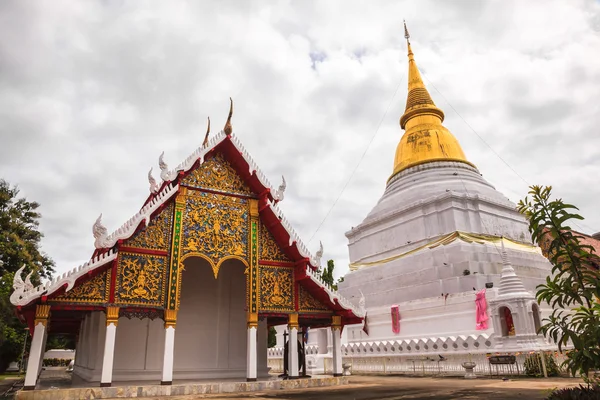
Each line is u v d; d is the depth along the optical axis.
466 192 30.02
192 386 12.80
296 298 15.55
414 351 22.73
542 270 26.36
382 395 11.48
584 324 7.00
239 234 15.24
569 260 7.24
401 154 36.91
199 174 15.12
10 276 32.94
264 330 18.09
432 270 25.75
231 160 15.91
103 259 12.56
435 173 33.44
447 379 17.45
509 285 20.25
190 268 17.48
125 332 15.80
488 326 20.98
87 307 12.35
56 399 11.27
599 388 7.21
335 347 15.88
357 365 25.36
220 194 15.33
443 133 36.00
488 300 21.23
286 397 11.41
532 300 19.70
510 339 19.20
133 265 13.24
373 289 29.41
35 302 11.81
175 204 14.41
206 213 14.87
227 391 13.20
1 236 35.56
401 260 28.88
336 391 12.90
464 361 20.23
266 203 15.41
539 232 7.47
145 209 13.55
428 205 30.59
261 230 15.71
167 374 12.83
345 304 15.89
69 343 56.97
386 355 23.92
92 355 15.88
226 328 17.33
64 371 33.28
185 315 16.88
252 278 14.91
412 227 31.09
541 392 11.34
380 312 27.20
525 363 17.36
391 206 33.38
